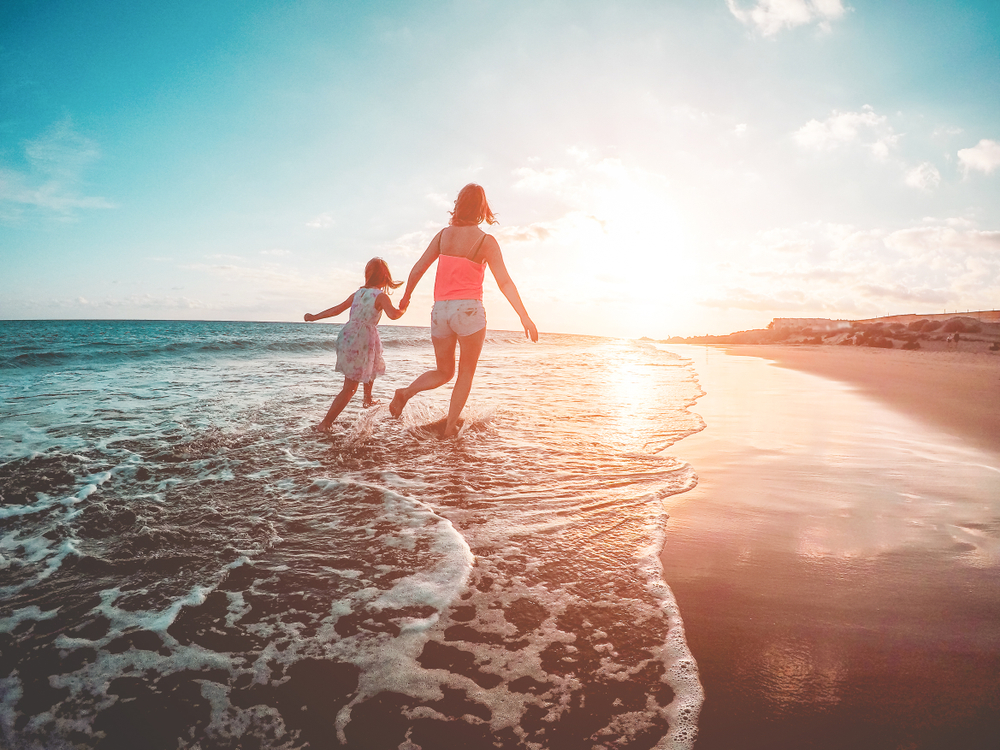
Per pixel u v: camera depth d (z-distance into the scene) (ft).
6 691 4.56
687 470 11.42
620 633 5.53
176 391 20.62
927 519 8.68
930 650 5.24
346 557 7.09
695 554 7.39
